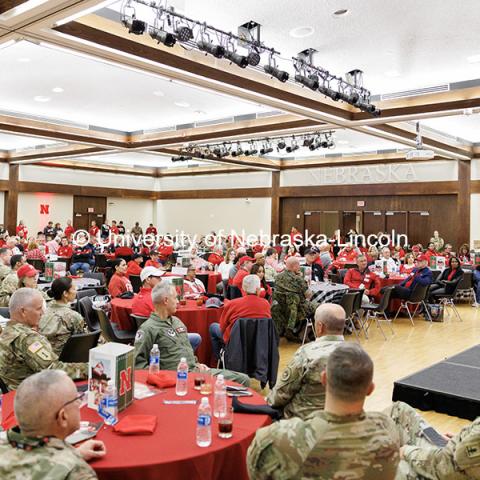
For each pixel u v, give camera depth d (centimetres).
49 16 473
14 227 1800
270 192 1858
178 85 878
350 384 161
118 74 824
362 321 852
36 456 167
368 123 889
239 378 361
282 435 167
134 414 248
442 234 1527
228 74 693
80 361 375
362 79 791
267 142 1350
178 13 548
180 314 554
